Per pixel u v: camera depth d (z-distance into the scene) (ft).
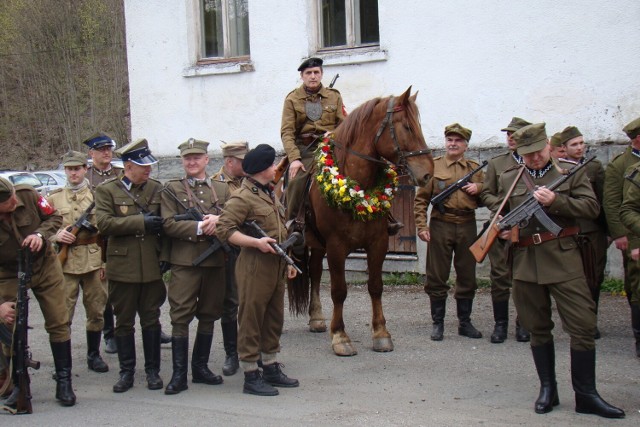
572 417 17.48
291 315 29.81
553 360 18.20
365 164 22.57
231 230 19.17
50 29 122.31
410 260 34.63
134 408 19.25
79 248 23.13
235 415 18.35
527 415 17.75
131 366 21.01
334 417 17.99
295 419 17.92
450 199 24.64
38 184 82.89
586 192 17.53
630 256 21.12
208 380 21.13
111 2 118.21
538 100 31.73
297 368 22.41
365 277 35.58
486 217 32.63
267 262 19.57
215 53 39.65
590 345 17.48
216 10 39.32
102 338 27.61
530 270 17.70
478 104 32.89
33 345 26.71
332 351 24.22
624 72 30.14
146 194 20.68
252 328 19.77
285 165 26.16
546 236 17.51
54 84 123.03
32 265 19.51
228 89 38.40
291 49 36.81
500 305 24.38
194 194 20.79
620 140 30.37
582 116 30.99
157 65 39.96
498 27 32.24
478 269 33.06
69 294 23.06
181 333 20.44
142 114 40.52
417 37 33.88
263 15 37.32
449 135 24.88
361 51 35.40
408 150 21.68
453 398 19.24
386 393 19.81
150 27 39.96
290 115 25.23
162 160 40.14
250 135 38.06
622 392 19.15
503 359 22.61
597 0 30.42
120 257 20.25
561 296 17.43
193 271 20.39
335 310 23.99
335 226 23.03
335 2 36.40
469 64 32.91
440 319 25.11
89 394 20.75
